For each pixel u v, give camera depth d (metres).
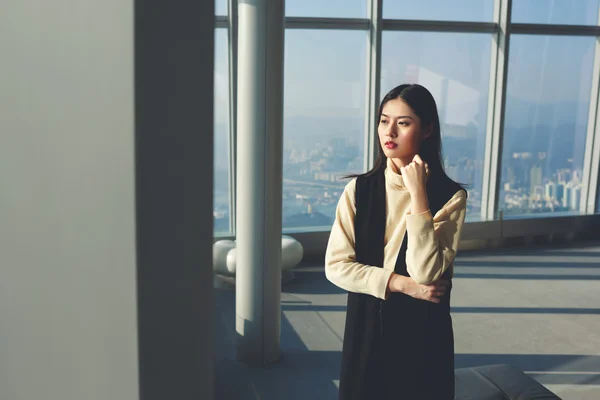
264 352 4.59
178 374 0.40
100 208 0.36
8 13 0.36
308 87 8.69
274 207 4.40
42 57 0.36
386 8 8.79
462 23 8.96
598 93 9.83
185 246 0.39
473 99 9.33
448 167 9.46
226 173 8.47
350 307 1.78
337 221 1.82
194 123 0.38
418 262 1.62
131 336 0.37
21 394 0.38
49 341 0.37
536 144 9.75
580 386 4.26
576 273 7.90
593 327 5.68
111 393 0.38
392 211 1.77
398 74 8.98
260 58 4.11
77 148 0.36
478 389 3.20
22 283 0.37
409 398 1.69
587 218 10.05
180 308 0.39
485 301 6.57
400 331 1.69
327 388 4.20
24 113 0.36
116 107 0.35
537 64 9.48
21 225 0.37
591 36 9.61
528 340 5.30
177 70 0.37
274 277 4.50
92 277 0.37
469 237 9.44
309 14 8.57
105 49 0.35
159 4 0.36
